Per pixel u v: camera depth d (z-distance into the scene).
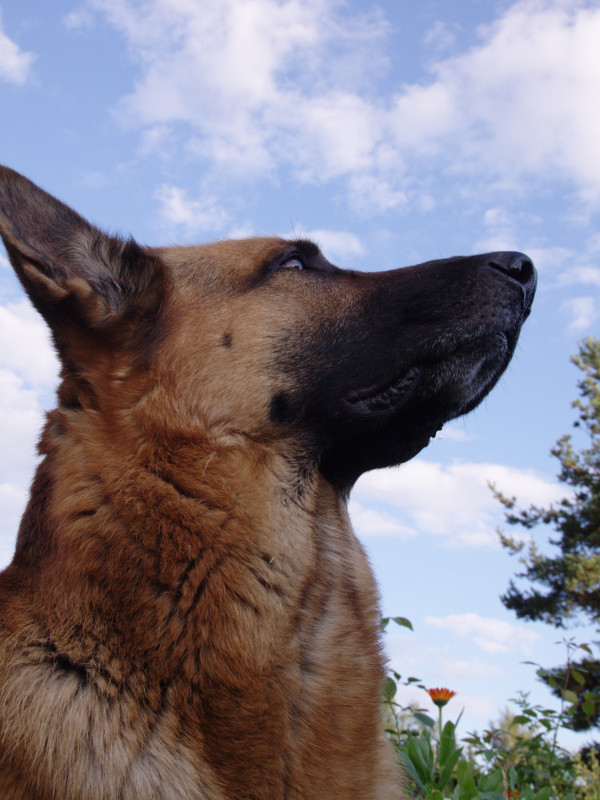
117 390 0.53
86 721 0.47
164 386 0.54
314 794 0.50
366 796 0.51
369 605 0.57
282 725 0.49
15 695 0.48
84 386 0.54
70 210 0.56
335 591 0.55
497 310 0.60
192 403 0.55
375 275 0.62
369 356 0.59
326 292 0.60
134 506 0.51
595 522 2.65
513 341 0.62
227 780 0.48
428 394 0.60
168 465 0.52
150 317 0.56
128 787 0.46
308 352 0.58
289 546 0.53
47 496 0.52
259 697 0.49
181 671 0.48
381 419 0.59
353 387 0.58
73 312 0.54
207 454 0.53
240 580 0.51
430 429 0.61
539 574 2.60
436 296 0.60
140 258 0.56
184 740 0.48
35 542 0.52
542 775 0.80
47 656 0.49
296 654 0.51
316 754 0.50
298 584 0.53
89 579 0.50
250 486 0.53
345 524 0.59
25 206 0.54
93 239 0.56
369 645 0.56
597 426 2.81
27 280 0.53
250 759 0.48
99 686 0.48
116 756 0.47
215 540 0.51
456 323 0.60
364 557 0.60
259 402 0.56
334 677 0.52
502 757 0.83
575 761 0.88
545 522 2.74
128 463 0.52
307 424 0.57
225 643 0.49
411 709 0.76
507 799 0.67
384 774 0.53
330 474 0.59
